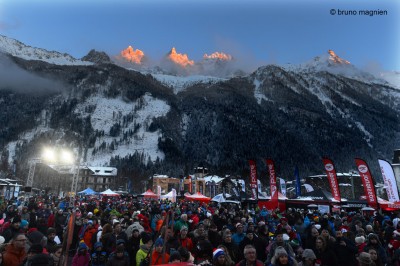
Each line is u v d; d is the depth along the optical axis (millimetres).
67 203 24469
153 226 13141
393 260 8461
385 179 21922
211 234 8922
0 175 134875
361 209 25000
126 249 8531
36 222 11461
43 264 5141
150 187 147625
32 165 48062
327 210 24797
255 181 28516
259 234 9750
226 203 30781
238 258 7801
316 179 91875
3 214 15016
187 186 131125
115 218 13555
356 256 7902
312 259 6598
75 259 7613
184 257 6477
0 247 6020
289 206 27078
